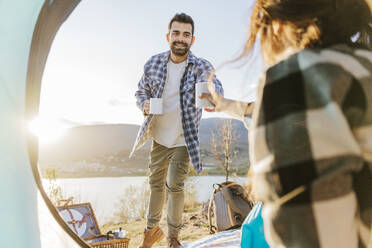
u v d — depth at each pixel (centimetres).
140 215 579
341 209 51
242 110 138
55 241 147
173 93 269
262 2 70
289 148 54
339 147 52
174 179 252
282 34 69
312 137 53
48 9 146
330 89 55
